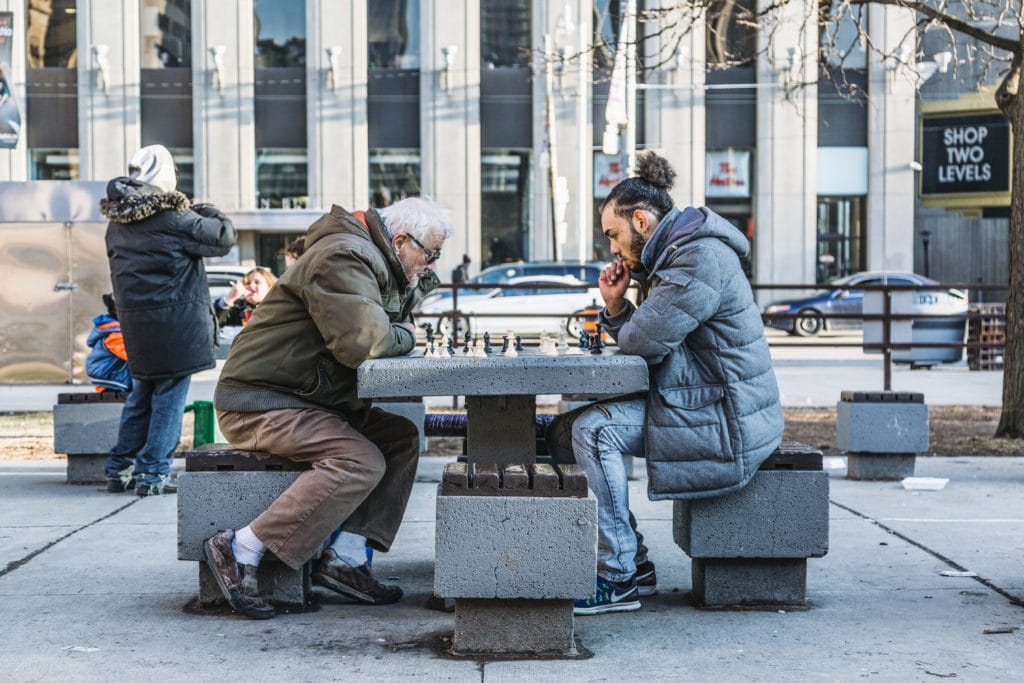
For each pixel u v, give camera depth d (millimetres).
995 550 6594
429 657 4586
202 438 9609
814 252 37281
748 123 37000
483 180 37031
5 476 9438
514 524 4445
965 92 37219
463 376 4738
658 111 36625
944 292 18812
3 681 4293
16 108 12102
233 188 36438
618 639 4867
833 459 10250
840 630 4992
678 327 4957
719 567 5391
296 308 5133
